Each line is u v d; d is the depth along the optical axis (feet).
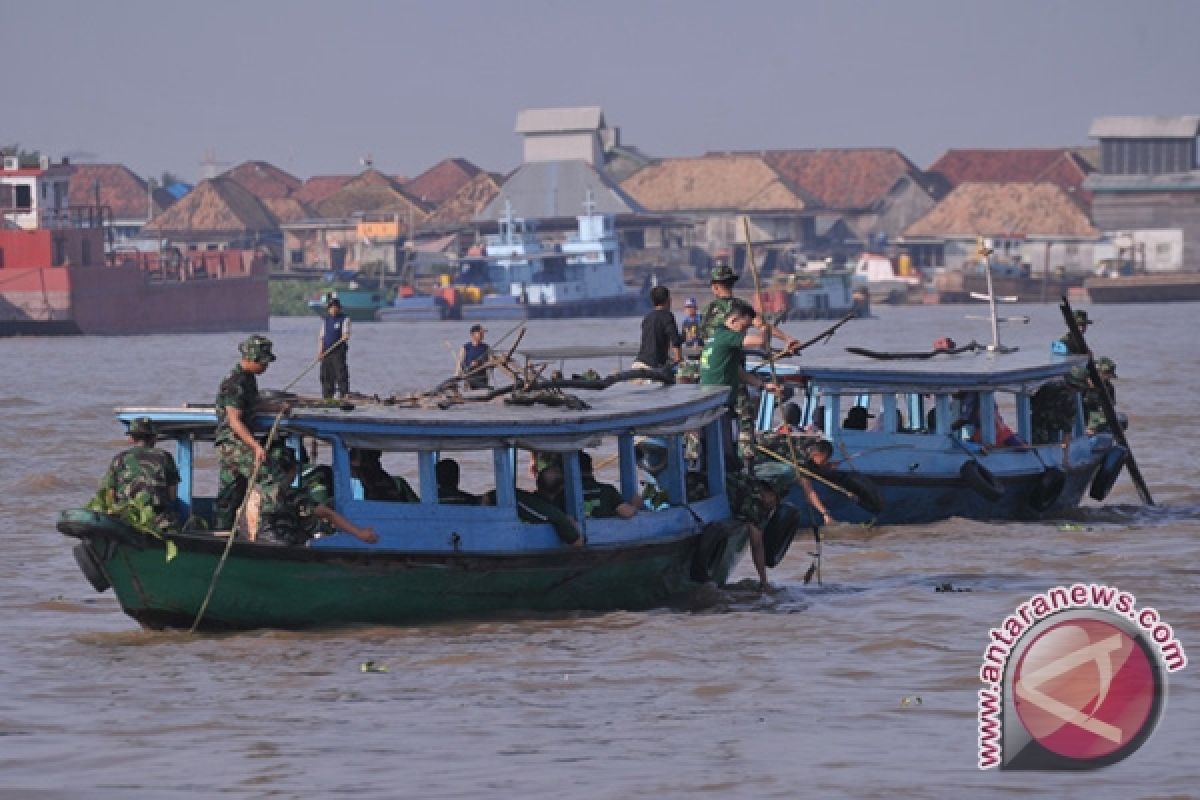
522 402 205.67
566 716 155.94
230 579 184.14
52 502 304.50
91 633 191.62
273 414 185.78
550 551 196.54
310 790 134.00
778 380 267.59
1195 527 272.72
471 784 135.33
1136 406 510.58
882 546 254.06
